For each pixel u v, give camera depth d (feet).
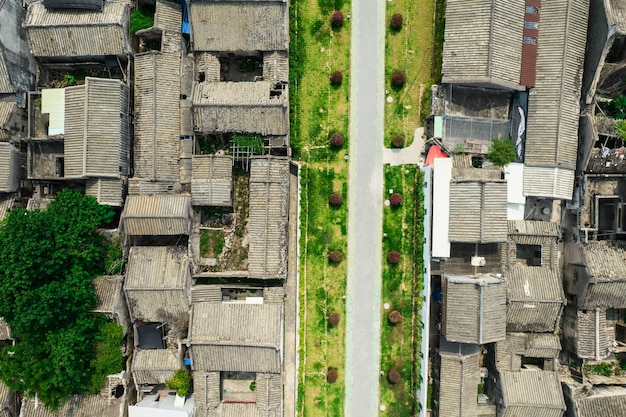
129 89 86.28
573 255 88.89
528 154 85.05
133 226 82.48
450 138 85.20
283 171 84.43
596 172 86.58
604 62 84.28
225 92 83.20
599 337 85.97
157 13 82.94
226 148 89.56
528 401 83.92
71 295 77.82
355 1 89.20
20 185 86.48
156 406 85.92
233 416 86.69
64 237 76.89
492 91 85.56
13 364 78.23
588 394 85.76
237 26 82.58
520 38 82.12
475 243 83.10
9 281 73.46
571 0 81.20
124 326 85.56
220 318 84.64
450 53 81.97
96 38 82.84
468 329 79.56
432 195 83.05
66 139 82.28
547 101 83.35
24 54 85.30
